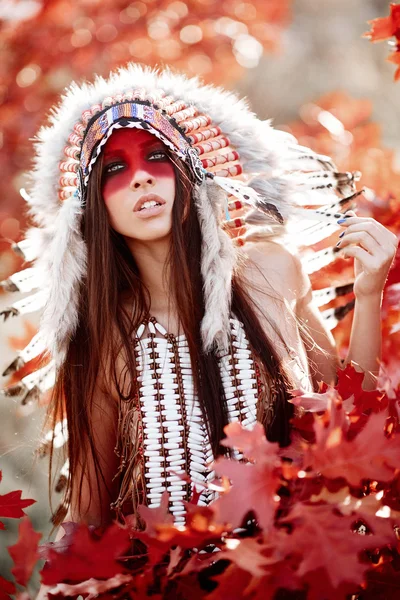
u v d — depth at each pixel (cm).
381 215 222
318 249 217
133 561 167
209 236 176
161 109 181
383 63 727
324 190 205
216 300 173
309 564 118
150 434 176
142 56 382
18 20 360
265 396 175
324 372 197
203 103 192
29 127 360
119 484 189
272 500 124
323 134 323
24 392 202
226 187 178
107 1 373
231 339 177
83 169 182
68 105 195
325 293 210
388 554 143
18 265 333
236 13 407
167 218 178
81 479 187
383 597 140
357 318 190
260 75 694
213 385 174
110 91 188
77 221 182
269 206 186
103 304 181
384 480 125
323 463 128
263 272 188
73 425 187
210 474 172
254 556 121
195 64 403
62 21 366
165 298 186
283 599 145
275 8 425
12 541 343
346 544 120
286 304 186
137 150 177
